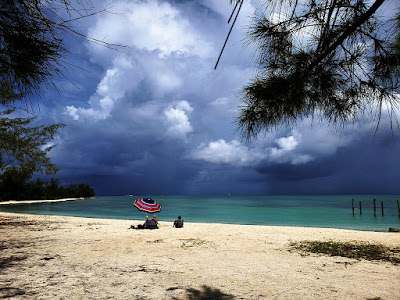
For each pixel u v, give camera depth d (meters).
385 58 1.94
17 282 4.48
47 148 16.44
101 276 4.97
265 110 2.49
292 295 4.15
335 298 4.04
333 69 2.15
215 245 8.54
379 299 4.02
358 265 6.28
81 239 9.06
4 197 58.53
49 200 72.69
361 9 1.76
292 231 12.33
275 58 2.14
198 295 4.08
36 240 8.66
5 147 14.62
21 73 1.92
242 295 4.11
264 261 6.55
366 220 28.95
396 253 7.64
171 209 50.31
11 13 1.63
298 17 1.88
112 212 38.31
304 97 2.36
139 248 7.83
